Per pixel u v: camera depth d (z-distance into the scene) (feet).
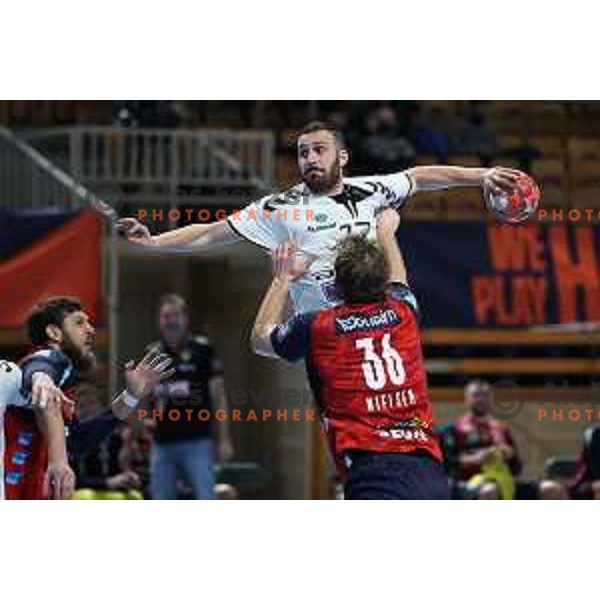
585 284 136.46
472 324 135.13
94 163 139.85
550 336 148.15
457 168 90.38
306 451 136.15
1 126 148.56
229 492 117.70
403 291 82.74
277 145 161.48
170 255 141.38
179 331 120.57
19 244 123.24
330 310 81.76
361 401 80.48
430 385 148.25
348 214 89.81
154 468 120.37
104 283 131.13
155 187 141.08
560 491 116.78
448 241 134.82
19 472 86.84
